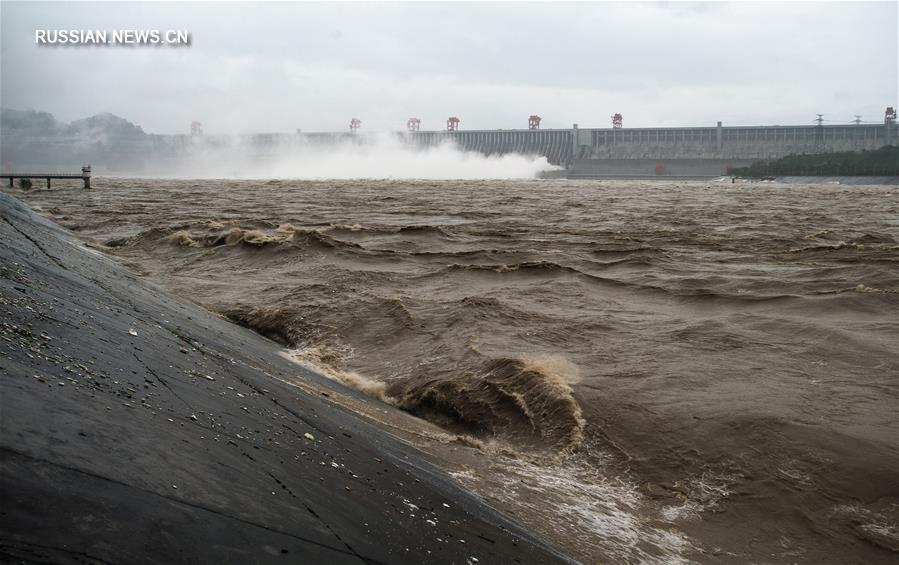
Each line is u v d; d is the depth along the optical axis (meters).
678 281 24.41
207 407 8.72
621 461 11.23
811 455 10.98
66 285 13.60
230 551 5.43
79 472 5.56
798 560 8.79
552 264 26.02
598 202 73.06
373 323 18.73
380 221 46.94
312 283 23.55
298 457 8.15
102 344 9.72
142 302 16.00
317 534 6.27
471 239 36.56
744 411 12.45
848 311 19.19
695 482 10.56
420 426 12.66
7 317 9.09
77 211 49.31
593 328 18.03
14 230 20.50
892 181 168.50
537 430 12.37
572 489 10.38
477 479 10.19
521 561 7.50
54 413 6.42
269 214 50.69
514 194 89.50
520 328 17.97
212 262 27.59
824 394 13.31
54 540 4.64
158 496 5.74
